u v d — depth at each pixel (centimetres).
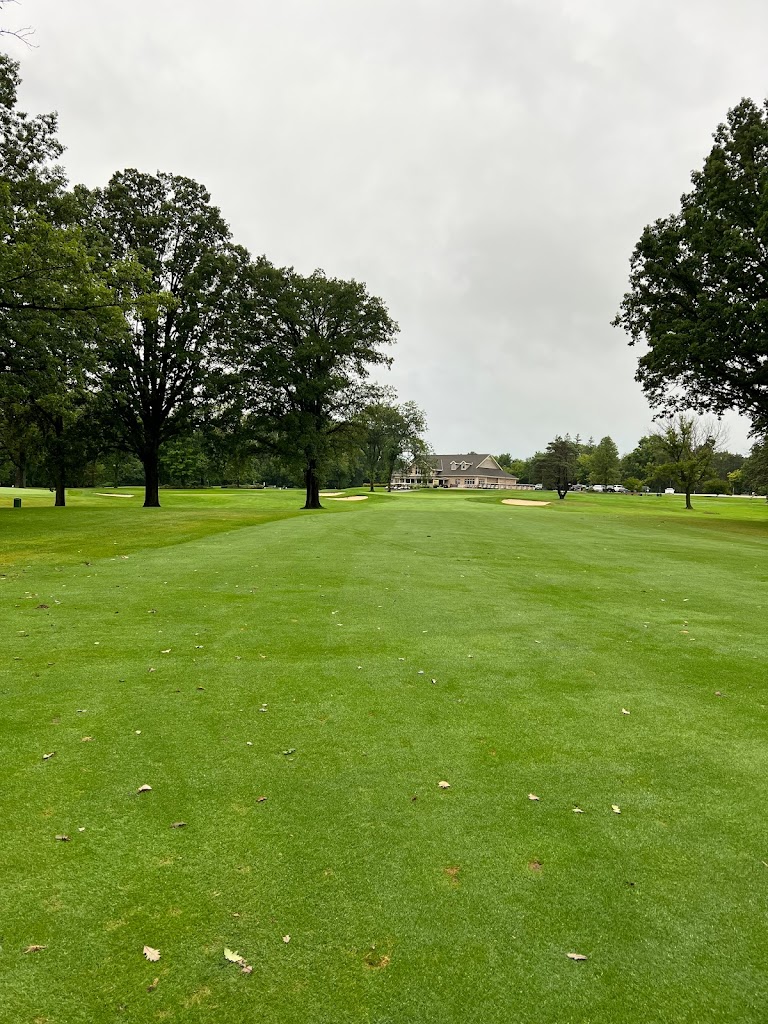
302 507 4034
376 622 750
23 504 3866
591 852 309
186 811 336
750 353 2427
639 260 2864
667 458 6806
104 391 3103
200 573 1070
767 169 2353
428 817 336
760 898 278
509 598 918
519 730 452
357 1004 219
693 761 410
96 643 645
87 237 2542
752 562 1413
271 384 3619
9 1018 209
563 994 225
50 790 355
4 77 2036
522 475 15075
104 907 262
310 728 446
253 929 252
